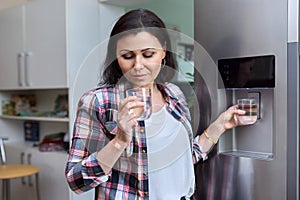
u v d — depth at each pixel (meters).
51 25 2.47
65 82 2.38
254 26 1.26
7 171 2.31
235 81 1.31
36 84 2.64
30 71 2.69
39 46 2.59
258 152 1.33
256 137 1.33
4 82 2.97
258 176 1.27
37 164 2.74
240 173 1.31
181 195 1.10
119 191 1.00
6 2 2.80
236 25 1.31
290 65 1.17
